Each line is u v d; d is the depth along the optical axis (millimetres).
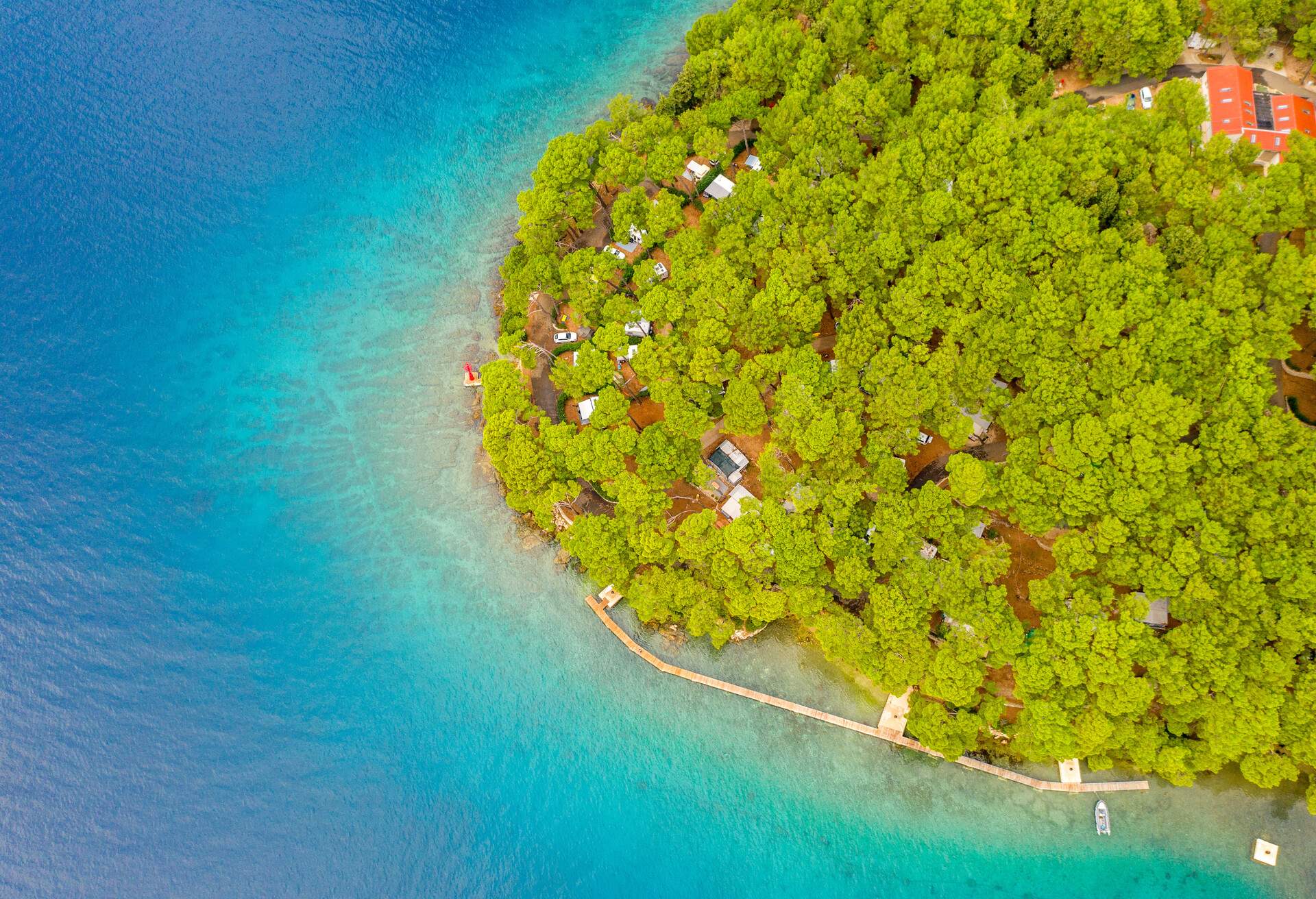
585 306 124438
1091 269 101750
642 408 128625
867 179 116000
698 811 110000
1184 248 102000
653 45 168625
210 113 170000
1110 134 109625
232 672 125625
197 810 117438
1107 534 94500
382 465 137875
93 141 168000
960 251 107750
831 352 121750
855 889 104125
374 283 152875
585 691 118000
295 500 137250
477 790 114500
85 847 116812
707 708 114625
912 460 116750
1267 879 96375
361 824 114375
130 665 127688
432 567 129125
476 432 137750
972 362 104812
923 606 100000
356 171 163500
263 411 145250
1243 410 93062
